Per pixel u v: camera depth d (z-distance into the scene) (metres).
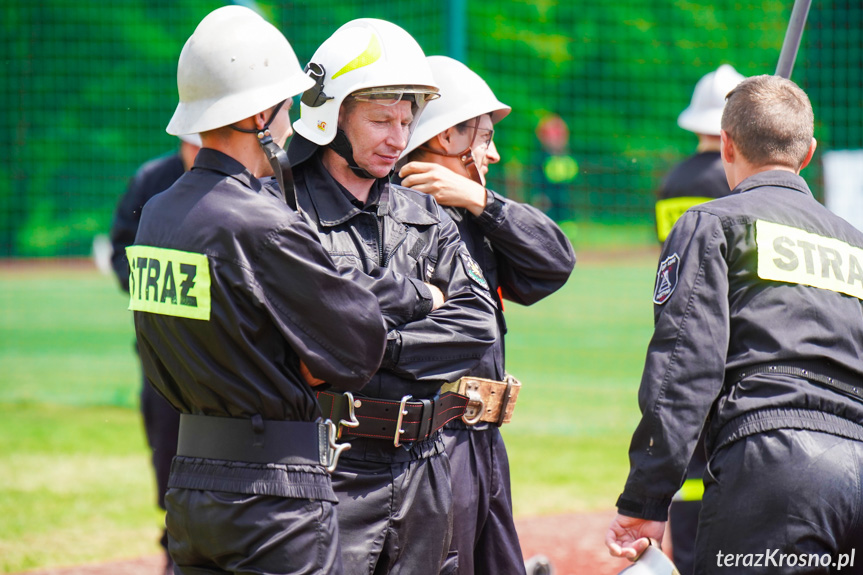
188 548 6.42
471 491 8.24
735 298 7.15
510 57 64.12
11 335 35.00
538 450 19.50
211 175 6.42
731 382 7.10
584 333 35.59
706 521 7.00
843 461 6.76
